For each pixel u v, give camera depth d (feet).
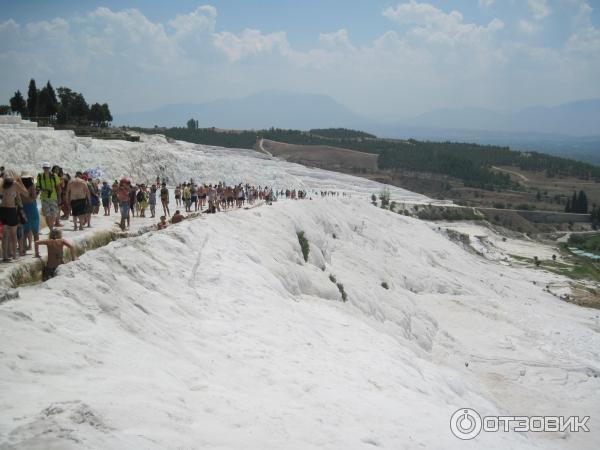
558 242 384.47
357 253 128.06
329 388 39.78
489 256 278.87
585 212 474.90
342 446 29.35
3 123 156.25
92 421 20.58
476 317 131.13
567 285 232.32
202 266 58.29
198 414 26.78
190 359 36.50
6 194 46.09
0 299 31.27
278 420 29.78
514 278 218.38
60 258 41.57
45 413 20.43
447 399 57.82
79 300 34.96
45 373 25.46
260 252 79.05
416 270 148.97
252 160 360.48
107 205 86.33
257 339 46.47
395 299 112.47
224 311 50.03
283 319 55.11
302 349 48.75
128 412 23.06
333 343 56.59
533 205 492.95
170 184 173.78
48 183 58.80
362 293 100.42
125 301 38.93
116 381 26.68
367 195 336.49
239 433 26.22
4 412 20.77
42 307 31.99
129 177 161.48
